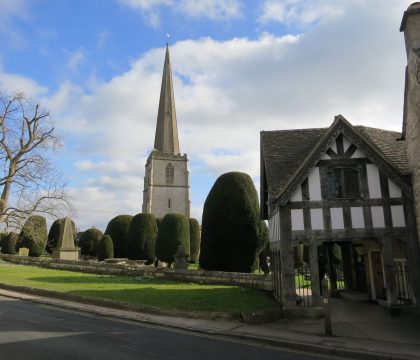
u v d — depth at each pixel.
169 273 19.97
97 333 9.12
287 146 16.08
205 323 10.89
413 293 12.37
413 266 12.38
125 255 35.16
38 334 8.68
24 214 28.39
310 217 12.94
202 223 22.55
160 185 65.94
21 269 23.31
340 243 17.98
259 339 9.40
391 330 10.49
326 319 10.05
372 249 15.85
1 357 6.85
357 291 17.58
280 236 12.96
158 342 8.59
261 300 14.08
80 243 41.62
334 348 8.59
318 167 13.27
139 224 33.94
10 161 29.05
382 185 12.95
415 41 12.39
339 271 24.34
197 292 15.47
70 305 12.88
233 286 17.77
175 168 67.31
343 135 13.34
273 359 7.78
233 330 10.16
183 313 11.72
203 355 7.73
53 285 16.47
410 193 12.65
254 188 21.69
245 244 20.72
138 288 16.33
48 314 11.39
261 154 17.05
